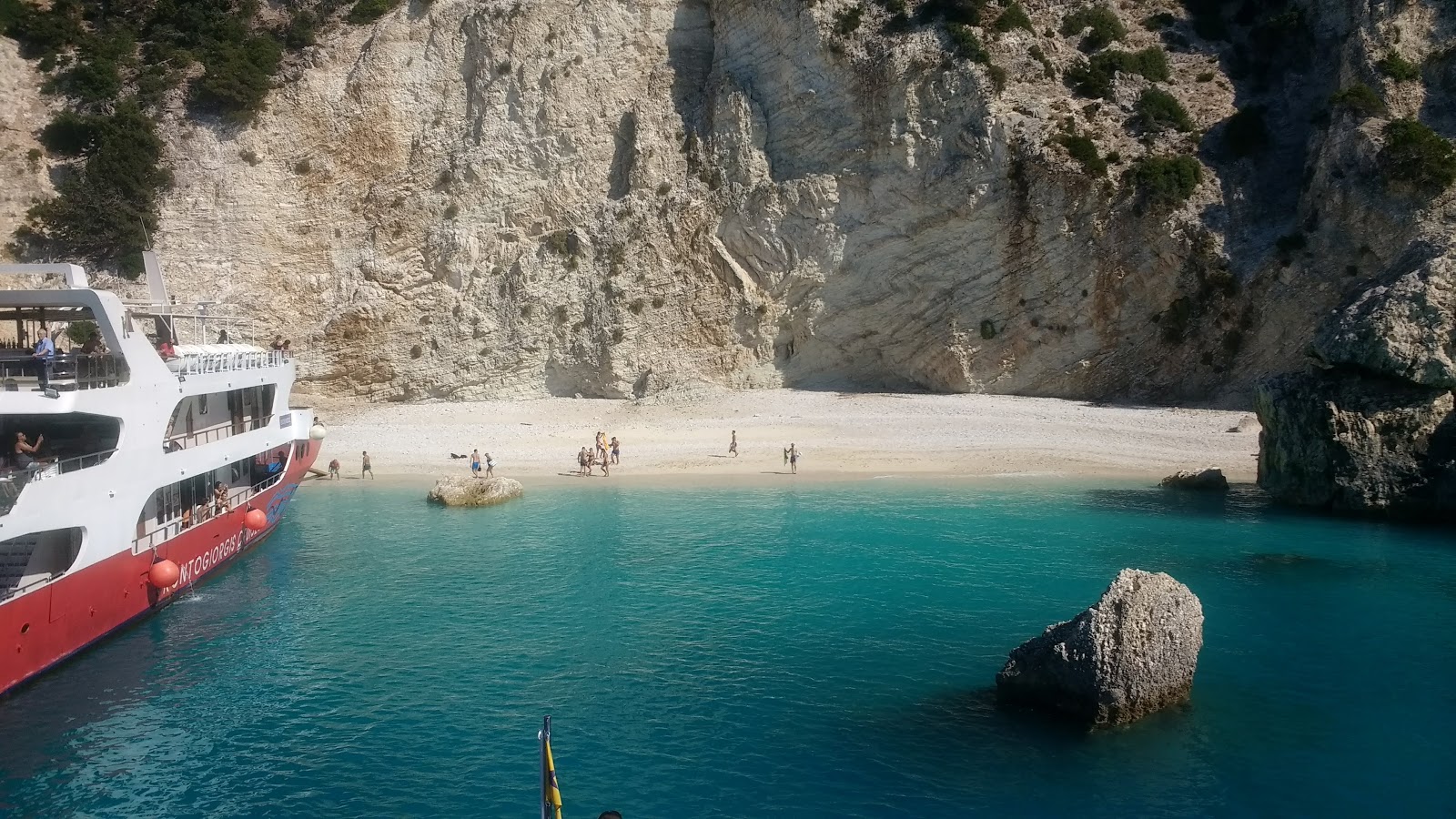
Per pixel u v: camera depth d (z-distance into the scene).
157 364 22.12
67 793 15.33
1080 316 50.53
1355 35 49.47
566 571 27.34
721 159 57.53
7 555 18.83
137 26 66.12
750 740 16.70
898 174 53.28
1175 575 25.92
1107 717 16.77
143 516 22.30
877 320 54.94
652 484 40.06
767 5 57.22
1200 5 59.41
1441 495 30.75
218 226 59.16
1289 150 51.09
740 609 23.72
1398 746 16.19
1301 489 33.69
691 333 56.88
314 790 15.33
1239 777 15.17
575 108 60.53
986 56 52.50
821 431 47.91
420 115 61.84
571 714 17.84
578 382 58.22
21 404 18.36
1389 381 32.19
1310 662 19.78
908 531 31.36
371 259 59.19
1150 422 46.00
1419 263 32.25
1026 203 50.66
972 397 52.38
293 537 31.62
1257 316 47.50
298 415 33.59
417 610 23.92
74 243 56.66
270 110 61.47
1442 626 21.81
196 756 16.42
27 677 18.38
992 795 14.79
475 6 62.22
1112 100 53.44
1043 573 26.30
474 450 46.66
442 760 16.22
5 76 61.47
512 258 59.38
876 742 16.53
